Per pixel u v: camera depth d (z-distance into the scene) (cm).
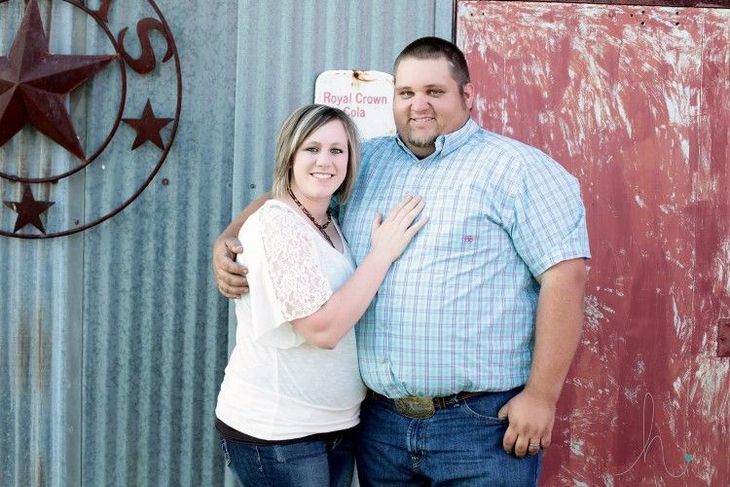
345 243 234
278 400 217
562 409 285
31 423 283
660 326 283
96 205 280
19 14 273
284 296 208
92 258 281
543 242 212
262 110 280
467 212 216
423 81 221
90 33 275
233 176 281
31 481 284
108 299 282
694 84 281
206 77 281
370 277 212
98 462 285
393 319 217
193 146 282
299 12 280
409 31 280
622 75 281
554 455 285
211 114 282
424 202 221
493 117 282
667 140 282
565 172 220
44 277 280
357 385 227
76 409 283
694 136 282
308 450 219
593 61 281
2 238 279
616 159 282
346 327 208
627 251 283
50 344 281
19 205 273
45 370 282
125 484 285
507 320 216
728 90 282
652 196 282
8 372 281
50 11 273
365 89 279
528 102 281
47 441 283
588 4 280
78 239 280
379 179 236
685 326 283
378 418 230
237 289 220
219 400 233
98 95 277
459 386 214
